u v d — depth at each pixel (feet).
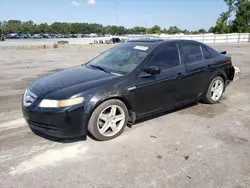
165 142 10.58
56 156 9.41
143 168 8.58
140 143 10.50
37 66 37.29
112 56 13.69
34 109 9.70
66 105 9.39
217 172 8.34
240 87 21.29
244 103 16.40
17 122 12.94
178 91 13.20
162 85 12.19
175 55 13.16
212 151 9.78
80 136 11.10
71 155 9.48
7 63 41.52
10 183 7.74
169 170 8.46
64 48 95.71
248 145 10.29
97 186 7.60
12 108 15.43
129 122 11.91
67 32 401.08
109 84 10.41
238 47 77.51
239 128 12.10
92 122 10.14
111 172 8.34
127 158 9.25
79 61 44.73
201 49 14.93
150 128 12.12
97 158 9.26
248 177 8.07
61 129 9.53
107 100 10.39
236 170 8.46
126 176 8.11
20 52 71.46
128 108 11.36
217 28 181.68
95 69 12.63
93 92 9.95
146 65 11.71
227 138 10.97
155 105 12.25
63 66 37.29
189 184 7.69
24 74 29.43
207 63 14.79
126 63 12.14
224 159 9.17
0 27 338.13
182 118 13.51
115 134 10.99
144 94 11.55
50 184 7.70
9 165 8.75
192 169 8.52
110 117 10.73
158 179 7.95
